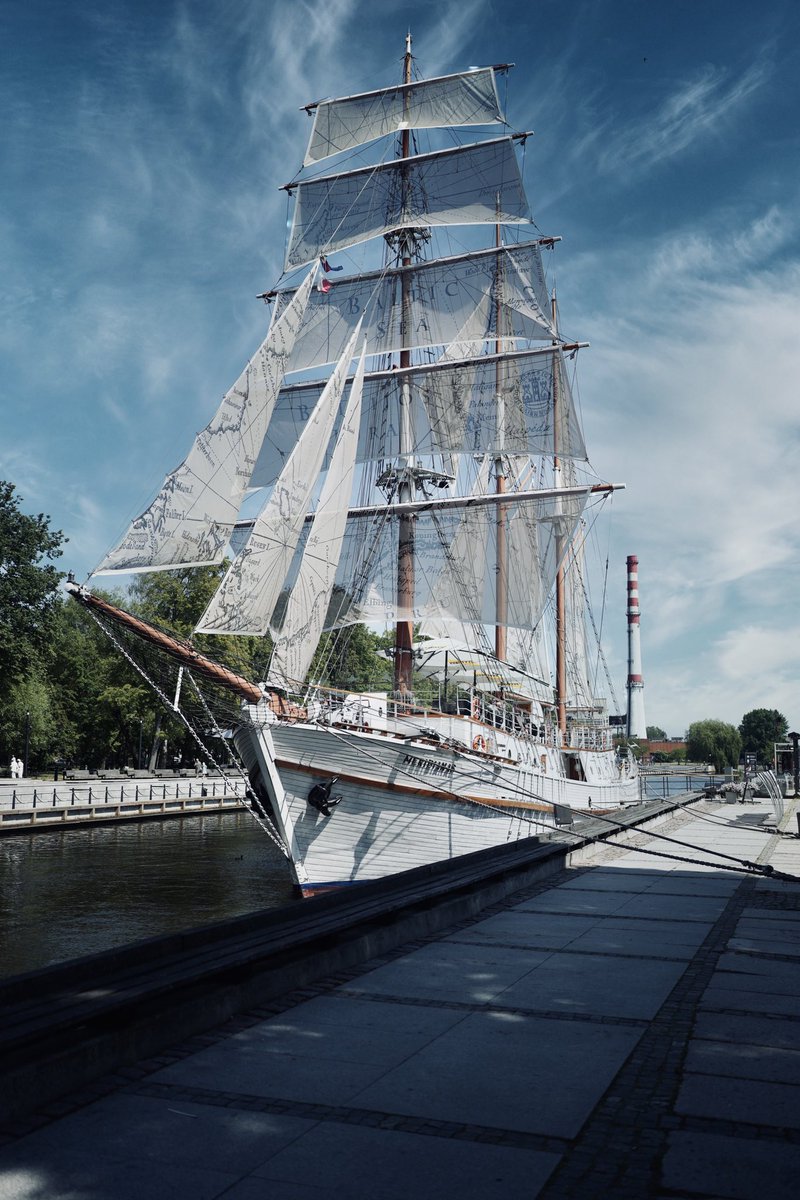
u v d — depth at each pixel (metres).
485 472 62.09
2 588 73.25
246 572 35.22
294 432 58.28
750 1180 6.45
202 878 44.88
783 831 36.38
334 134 63.28
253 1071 8.69
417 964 13.27
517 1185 6.38
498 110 60.59
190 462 36.44
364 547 54.62
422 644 49.16
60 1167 6.66
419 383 58.34
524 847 23.83
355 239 61.38
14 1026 8.09
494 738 40.78
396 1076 8.55
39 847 56.56
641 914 17.48
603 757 62.56
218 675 32.91
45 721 99.19
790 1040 9.62
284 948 11.59
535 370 59.94
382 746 33.69
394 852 34.66
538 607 56.78
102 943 30.83
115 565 33.81
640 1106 7.82
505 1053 9.23
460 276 60.31
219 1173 6.56
